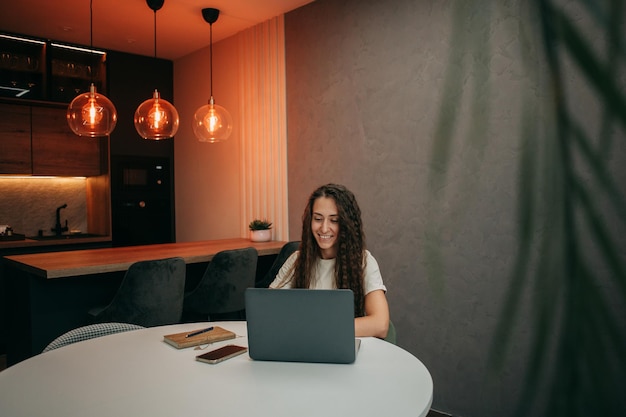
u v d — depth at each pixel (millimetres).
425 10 3330
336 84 3949
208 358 1561
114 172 5430
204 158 5500
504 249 2965
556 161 2734
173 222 5980
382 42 3602
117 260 3264
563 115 2701
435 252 3316
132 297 2896
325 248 2102
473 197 3107
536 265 2826
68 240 4965
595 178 2584
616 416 2529
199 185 5602
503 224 2967
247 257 3445
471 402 3148
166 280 2990
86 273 2990
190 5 4207
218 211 5340
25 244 4629
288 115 4391
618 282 2514
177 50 5512
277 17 4453
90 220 5699
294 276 2199
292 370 1482
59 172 5090
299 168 4305
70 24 4613
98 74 5352
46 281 3246
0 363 4039
